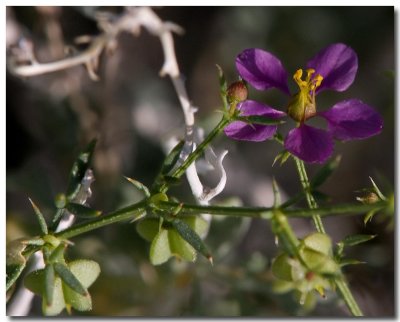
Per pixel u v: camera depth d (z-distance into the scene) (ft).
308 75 0.37
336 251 0.36
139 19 0.43
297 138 0.36
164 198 0.35
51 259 0.34
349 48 0.38
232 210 0.34
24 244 0.35
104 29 0.44
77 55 0.43
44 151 0.49
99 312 0.46
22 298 0.40
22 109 0.49
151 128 0.51
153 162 0.49
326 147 0.36
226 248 0.46
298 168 0.36
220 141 0.46
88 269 0.35
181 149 0.37
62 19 0.51
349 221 0.51
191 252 0.35
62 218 0.38
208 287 0.49
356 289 0.48
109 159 0.48
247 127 0.36
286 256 0.34
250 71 0.38
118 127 0.50
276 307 0.46
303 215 0.34
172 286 0.46
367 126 0.36
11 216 0.46
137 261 0.46
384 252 0.48
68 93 0.48
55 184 0.49
